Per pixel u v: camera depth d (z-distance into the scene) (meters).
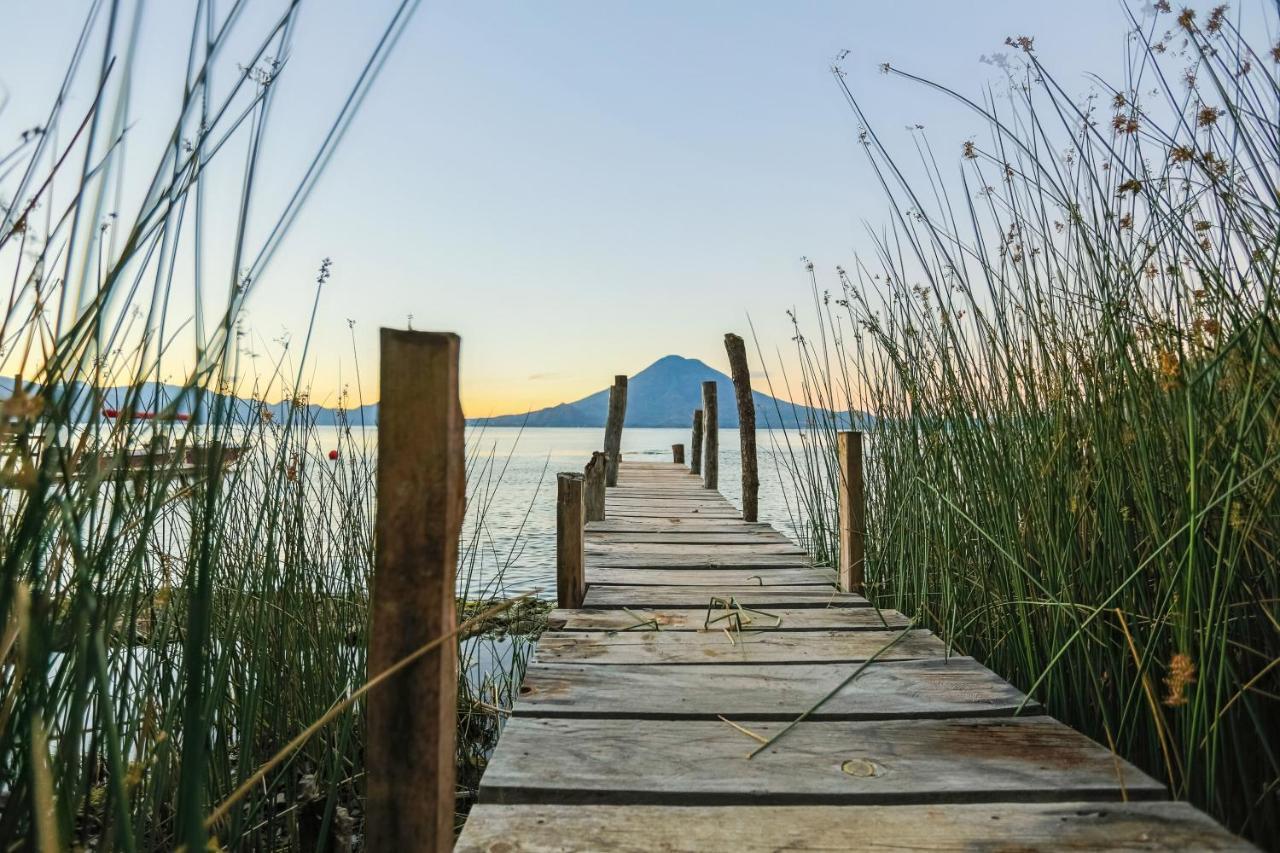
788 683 2.19
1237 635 1.81
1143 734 1.96
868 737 1.82
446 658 1.02
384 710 1.01
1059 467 2.26
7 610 0.87
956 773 1.61
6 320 1.00
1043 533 2.31
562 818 1.46
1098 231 2.16
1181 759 1.80
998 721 1.92
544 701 2.05
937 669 2.32
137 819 1.39
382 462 1.02
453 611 1.05
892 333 3.21
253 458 2.15
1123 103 2.09
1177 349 1.89
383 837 1.00
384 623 1.01
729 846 1.36
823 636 2.70
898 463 3.39
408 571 1.01
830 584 3.57
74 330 0.94
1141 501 2.00
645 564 4.02
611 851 1.34
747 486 5.64
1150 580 2.00
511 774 1.62
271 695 2.40
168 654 1.72
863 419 3.84
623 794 1.53
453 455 1.03
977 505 2.62
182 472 1.19
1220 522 1.76
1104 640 2.06
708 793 1.53
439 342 1.02
